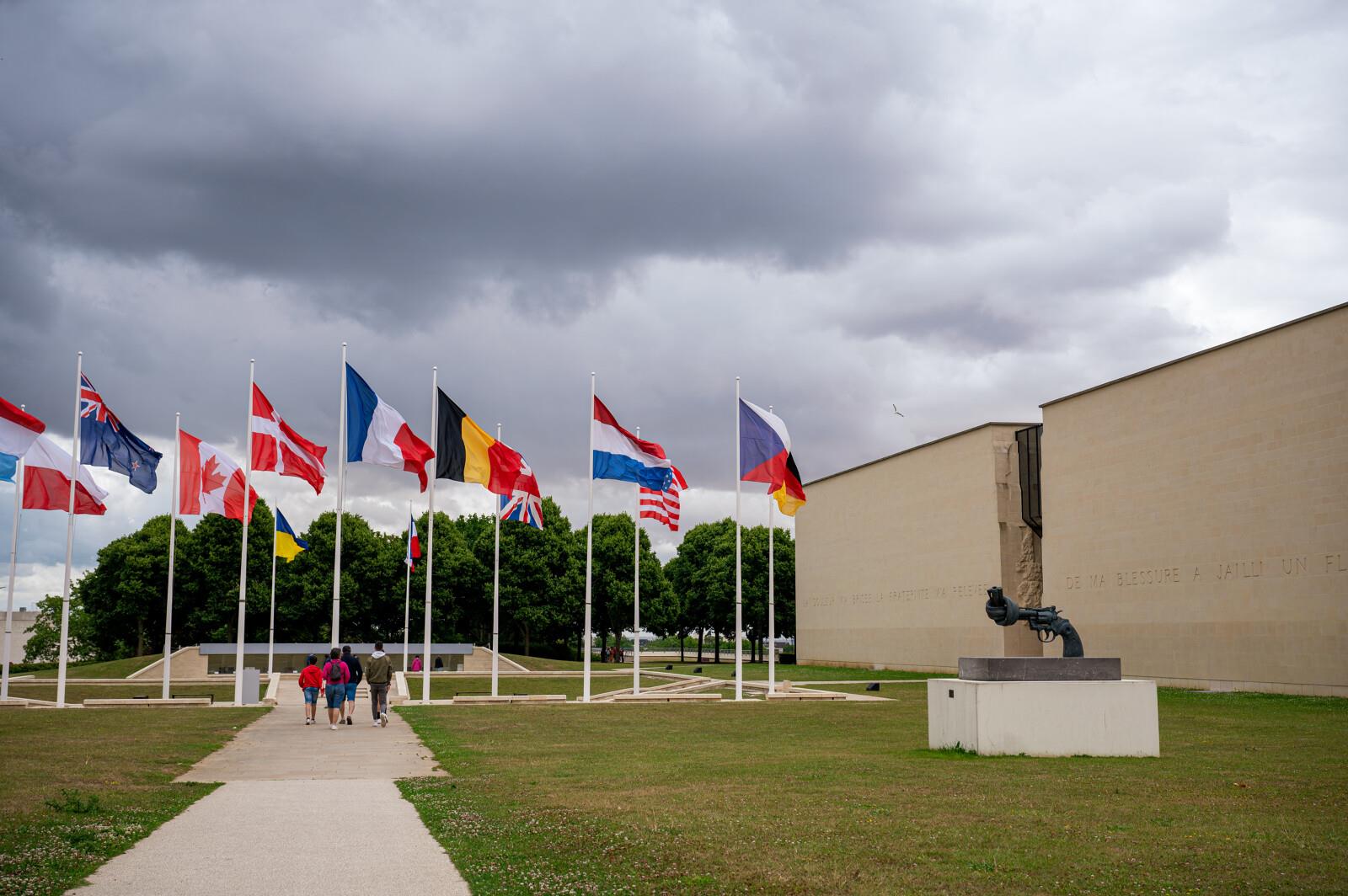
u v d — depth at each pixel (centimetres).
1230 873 1080
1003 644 6134
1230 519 4606
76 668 7100
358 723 3222
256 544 8556
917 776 1845
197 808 1534
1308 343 4275
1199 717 3331
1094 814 1432
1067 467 5684
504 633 9912
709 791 1678
